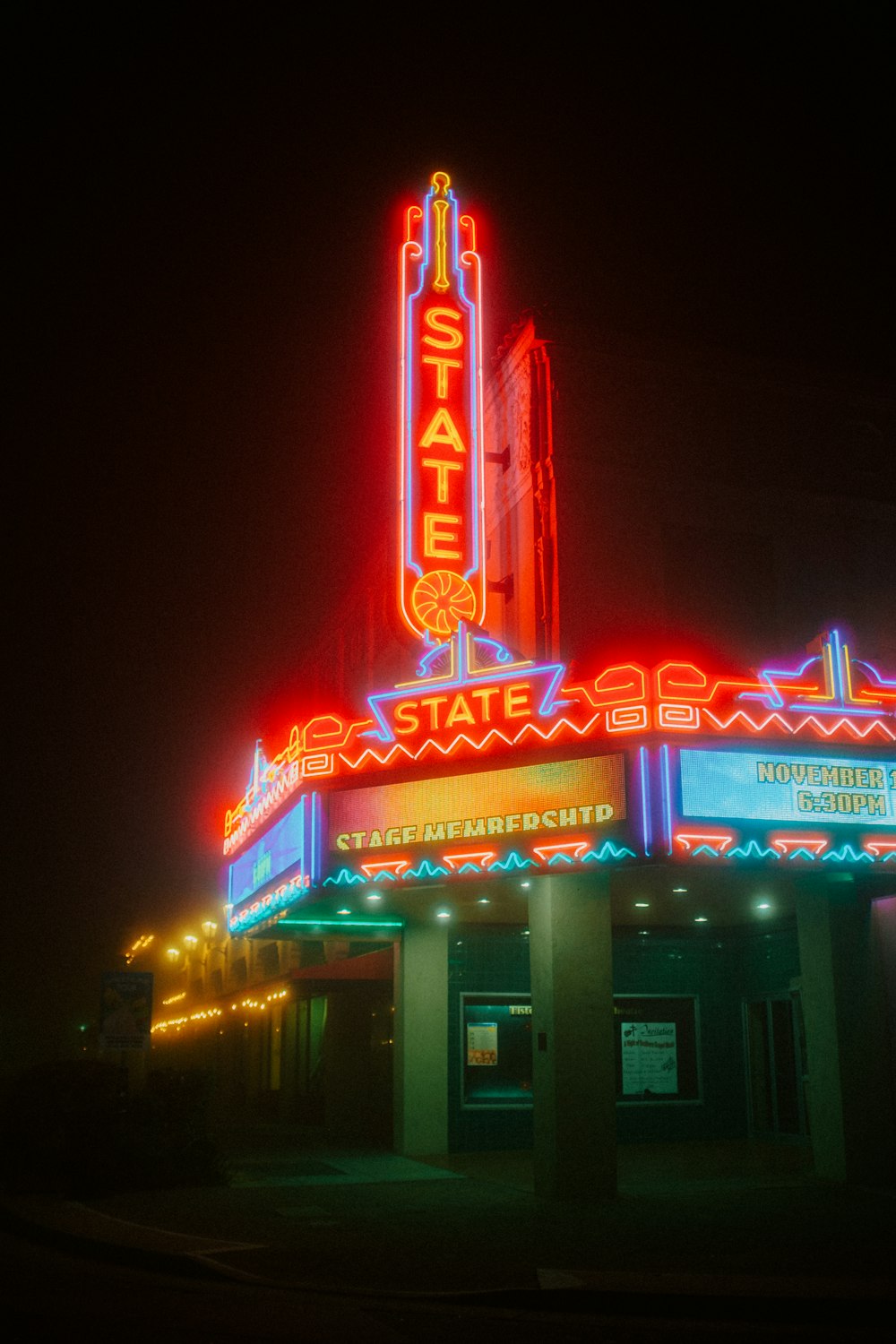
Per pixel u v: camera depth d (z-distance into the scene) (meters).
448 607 16.20
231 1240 11.97
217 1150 16.98
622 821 13.68
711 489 17.81
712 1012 21.77
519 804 14.39
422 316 17.11
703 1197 14.72
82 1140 15.91
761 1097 21.31
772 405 18.58
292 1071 28.91
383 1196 15.22
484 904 18.22
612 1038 14.83
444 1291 9.70
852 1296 9.18
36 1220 13.38
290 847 16.61
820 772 14.38
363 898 17.30
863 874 16.52
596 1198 14.35
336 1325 8.82
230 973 38.59
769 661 17.38
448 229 17.66
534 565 17.09
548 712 14.37
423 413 16.75
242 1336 8.41
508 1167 18.42
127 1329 8.61
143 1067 20.09
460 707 15.00
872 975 16.50
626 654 16.53
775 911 19.84
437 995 20.55
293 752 16.47
